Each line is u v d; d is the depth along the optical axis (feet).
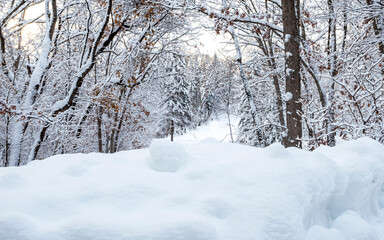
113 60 45.27
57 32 41.86
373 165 11.46
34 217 6.12
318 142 25.84
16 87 34.58
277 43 36.99
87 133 46.37
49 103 38.19
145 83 47.32
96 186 7.60
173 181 8.22
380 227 10.53
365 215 10.96
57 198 6.84
